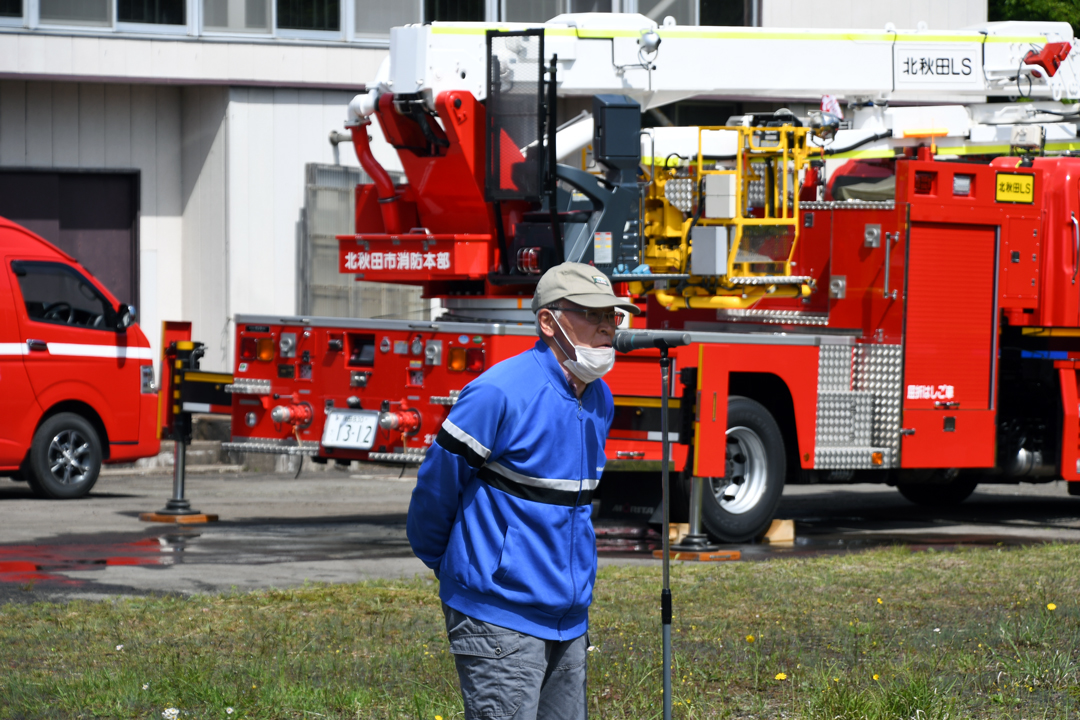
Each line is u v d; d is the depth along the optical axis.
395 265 34.59
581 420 12.38
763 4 66.25
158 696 18.28
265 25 59.38
